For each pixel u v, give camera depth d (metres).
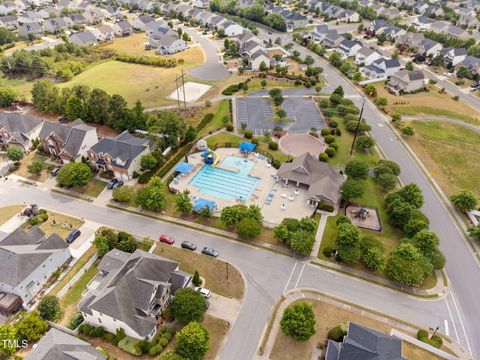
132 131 101.38
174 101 121.06
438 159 94.38
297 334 48.19
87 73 142.62
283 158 92.12
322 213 74.81
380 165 84.44
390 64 144.62
